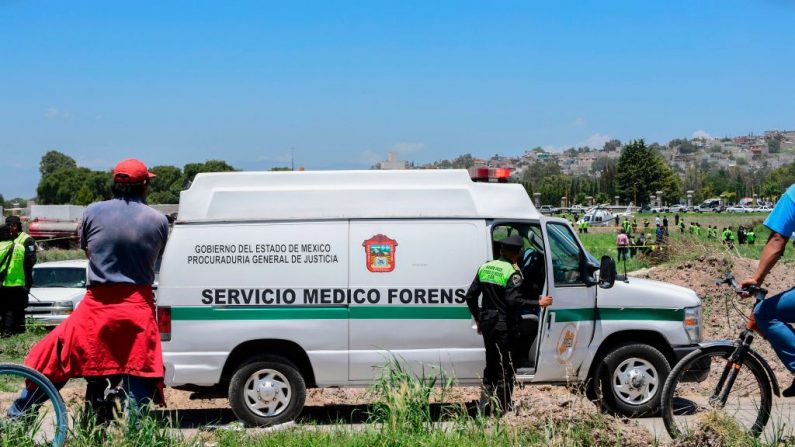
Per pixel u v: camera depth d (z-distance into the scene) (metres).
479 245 9.07
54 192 162.12
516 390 9.27
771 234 6.55
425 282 9.00
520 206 9.28
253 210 9.03
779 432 7.08
